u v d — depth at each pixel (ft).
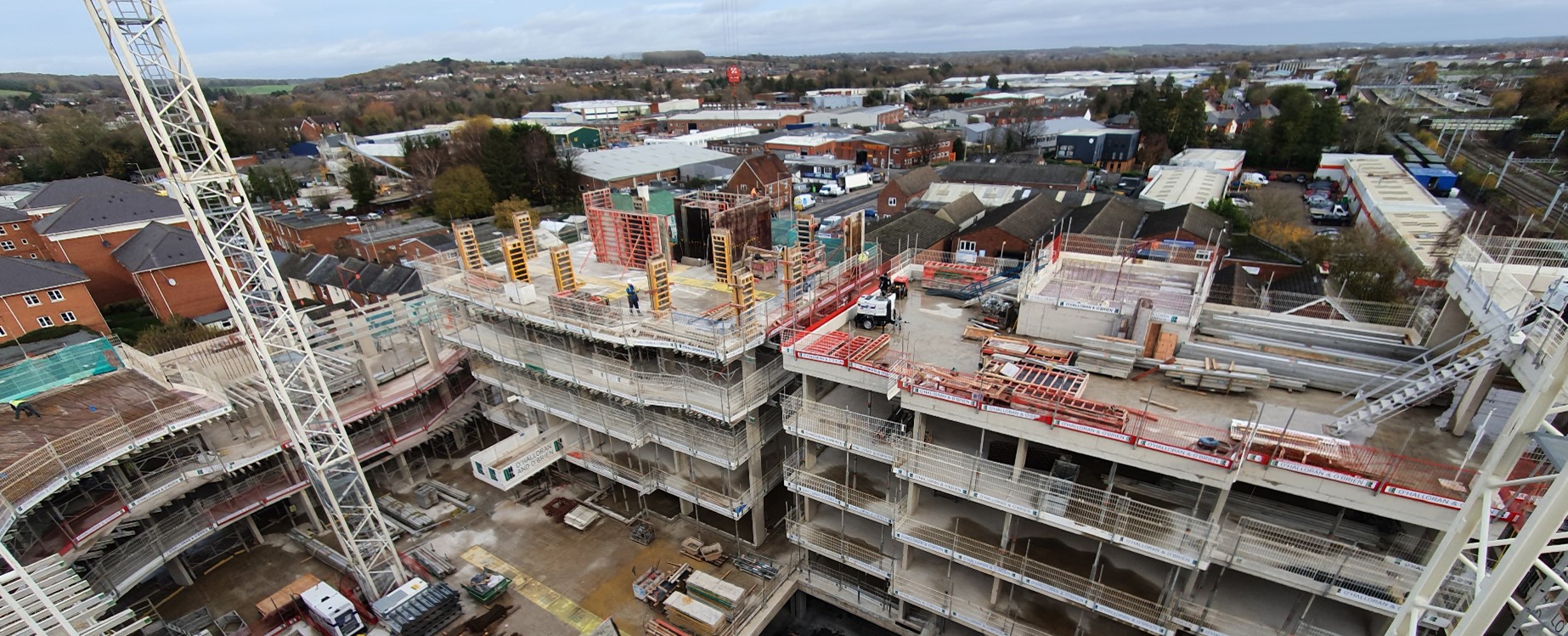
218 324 225.97
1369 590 64.90
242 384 123.13
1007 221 235.81
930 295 115.96
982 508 92.43
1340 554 66.74
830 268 112.37
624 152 474.90
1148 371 86.28
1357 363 84.12
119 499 100.89
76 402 112.88
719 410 94.58
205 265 237.25
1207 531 70.03
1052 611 87.20
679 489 109.60
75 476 92.12
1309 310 148.05
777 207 222.69
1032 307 94.22
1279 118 423.23
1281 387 82.23
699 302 110.01
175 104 73.87
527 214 134.21
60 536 94.07
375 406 125.08
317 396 92.32
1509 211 239.50
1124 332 89.76
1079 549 84.64
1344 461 64.18
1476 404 70.28
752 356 98.32
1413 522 61.05
